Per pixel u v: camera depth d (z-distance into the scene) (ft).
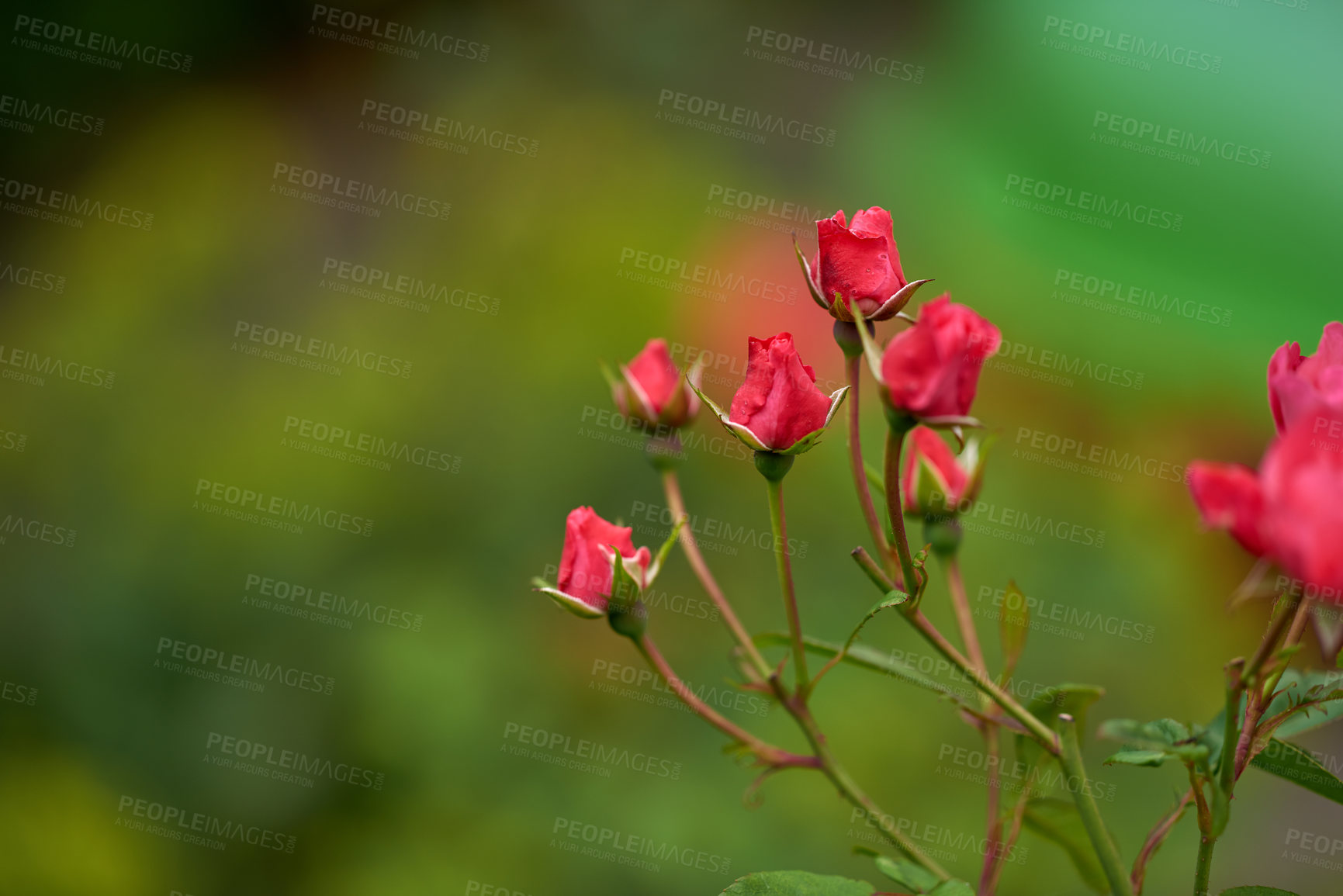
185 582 12.85
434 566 12.84
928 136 16.08
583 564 6.00
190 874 11.44
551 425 13.80
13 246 16.46
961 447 4.67
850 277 5.23
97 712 12.02
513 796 11.37
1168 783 10.57
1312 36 15.07
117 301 15.66
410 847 11.25
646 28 17.80
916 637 11.53
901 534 4.70
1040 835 5.88
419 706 11.83
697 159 16.67
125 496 13.65
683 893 10.64
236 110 17.94
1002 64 16.21
